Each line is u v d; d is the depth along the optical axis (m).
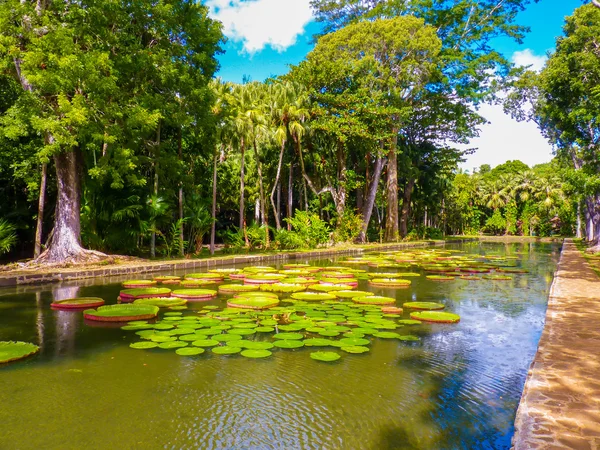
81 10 11.77
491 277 13.01
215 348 5.18
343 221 27.52
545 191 55.53
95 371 4.48
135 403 3.72
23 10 11.29
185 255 17.12
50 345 5.38
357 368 4.65
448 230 58.84
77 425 3.31
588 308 7.04
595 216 26.11
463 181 54.91
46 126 10.81
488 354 5.27
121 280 11.22
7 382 4.19
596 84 15.77
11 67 12.35
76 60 10.82
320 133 27.27
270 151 27.56
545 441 2.64
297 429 3.28
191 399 3.81
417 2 28.08
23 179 15.26
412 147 35.19
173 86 14.99
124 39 13.51
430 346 5.58
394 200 31.42
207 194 23.42
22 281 10.18
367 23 25.69
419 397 3.91
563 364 4.18
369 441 3.10
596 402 3.28
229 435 3.17
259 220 28.94
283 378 4.33
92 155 15.12
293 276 12.26
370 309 7.78
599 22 15.27
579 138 17.39
